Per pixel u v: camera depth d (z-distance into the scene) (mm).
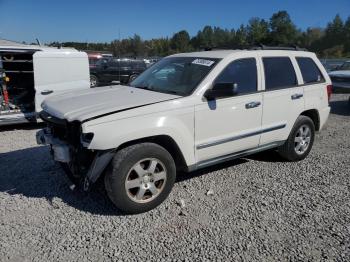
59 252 3201
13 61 8398
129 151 3719
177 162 4270
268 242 3371
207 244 3334
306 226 3666
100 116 3613
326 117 6066
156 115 3867
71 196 4320
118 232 3537
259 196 4375
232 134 4582
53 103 4328
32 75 8914
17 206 4059
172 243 3352
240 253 3199
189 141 4145
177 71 4766
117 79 18141
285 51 5457
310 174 5152
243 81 4703
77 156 3840
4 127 8578
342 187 4691
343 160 5848
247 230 3580
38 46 8930
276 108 5066
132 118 3727
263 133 4953
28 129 8328
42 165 5391
